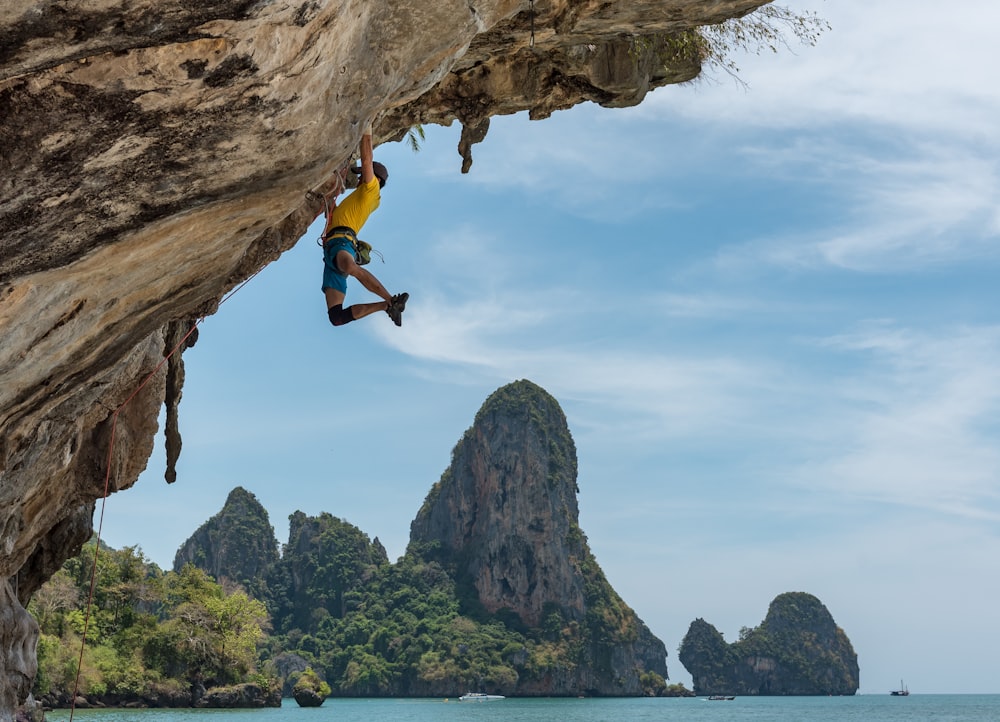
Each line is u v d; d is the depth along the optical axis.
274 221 6.83
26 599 12.37
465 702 185.50
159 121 4.77
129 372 10.19
